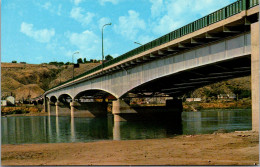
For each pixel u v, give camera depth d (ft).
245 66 130.00
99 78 244.63
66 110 417.28
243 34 91.97
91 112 344.28
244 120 213.87
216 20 97.71
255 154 52.70
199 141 73.97
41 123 251.39
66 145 87.10
